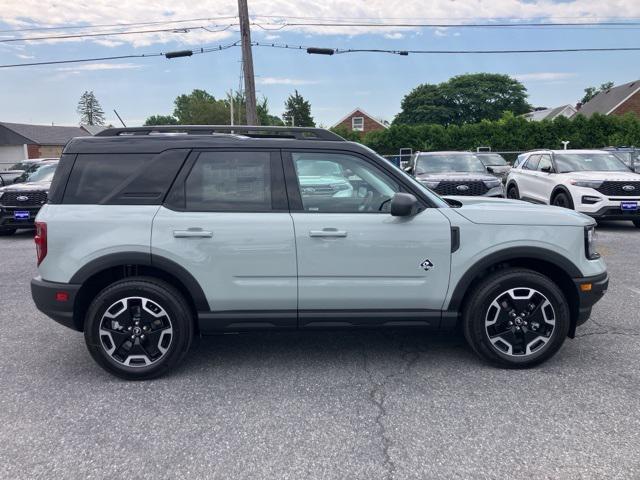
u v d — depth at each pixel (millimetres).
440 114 67812
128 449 3043
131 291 3881
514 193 13781
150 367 3949
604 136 32031
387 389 3793
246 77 19375
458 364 4230
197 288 3902
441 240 3934
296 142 4047
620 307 5668
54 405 3596
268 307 3982
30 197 11109
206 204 3941
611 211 10328
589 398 3602
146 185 3949
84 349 4691
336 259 3912
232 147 3998
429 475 2771
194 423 3336
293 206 3961
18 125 56094
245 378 4016
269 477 2771
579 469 2809
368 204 4012
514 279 3953
